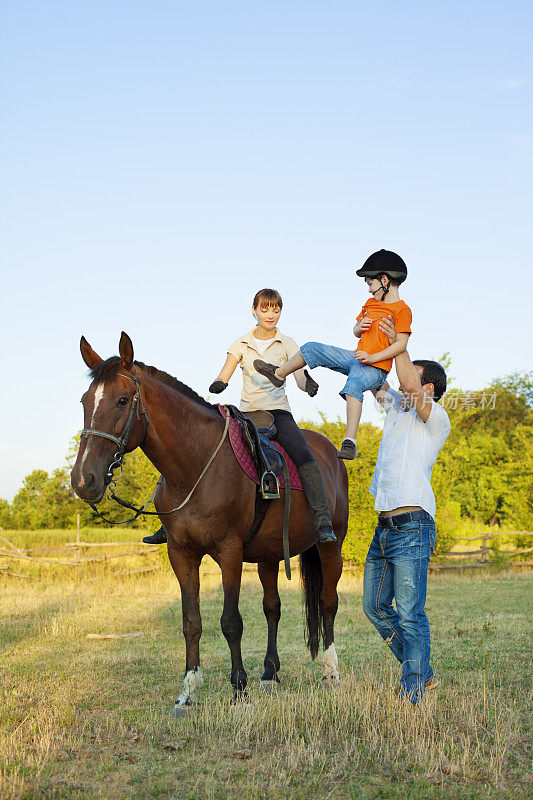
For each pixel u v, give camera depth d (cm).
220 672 618
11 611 1033
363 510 1552
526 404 4416
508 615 977
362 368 445
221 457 476
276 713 448
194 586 493
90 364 476
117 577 1463
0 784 339
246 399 551
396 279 454
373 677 534
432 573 1712
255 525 502
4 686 561
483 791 331
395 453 458
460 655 668
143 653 714
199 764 374
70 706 492
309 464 527
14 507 3206
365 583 484
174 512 475
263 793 333
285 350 545
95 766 373
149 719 458
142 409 452
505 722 433
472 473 3234
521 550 1823
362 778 354
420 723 416
